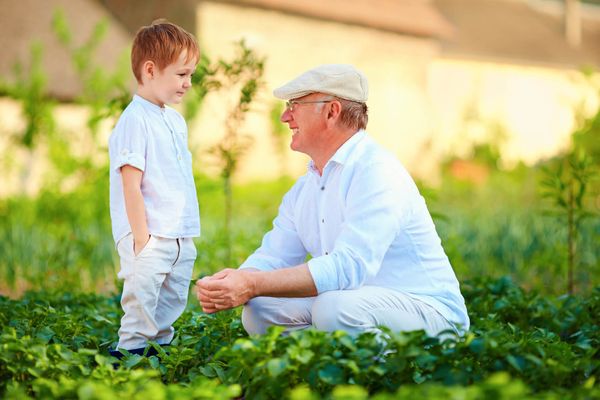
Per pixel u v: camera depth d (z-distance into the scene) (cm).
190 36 561
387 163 506
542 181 837
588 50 4184
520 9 4331
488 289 709
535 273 1034
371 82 2945
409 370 431
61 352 452
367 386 427
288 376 421
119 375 432
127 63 1666
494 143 2606
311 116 515
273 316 535
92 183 1173
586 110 988
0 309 627
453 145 2641
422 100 3092
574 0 4294
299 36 2706
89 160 1346
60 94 1961
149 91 554
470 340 427
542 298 675
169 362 497
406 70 3036
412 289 505
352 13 2814
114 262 1035
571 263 845
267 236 571
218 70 747
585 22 4519
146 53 548
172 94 556
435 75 3619
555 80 3862
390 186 497
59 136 1469
